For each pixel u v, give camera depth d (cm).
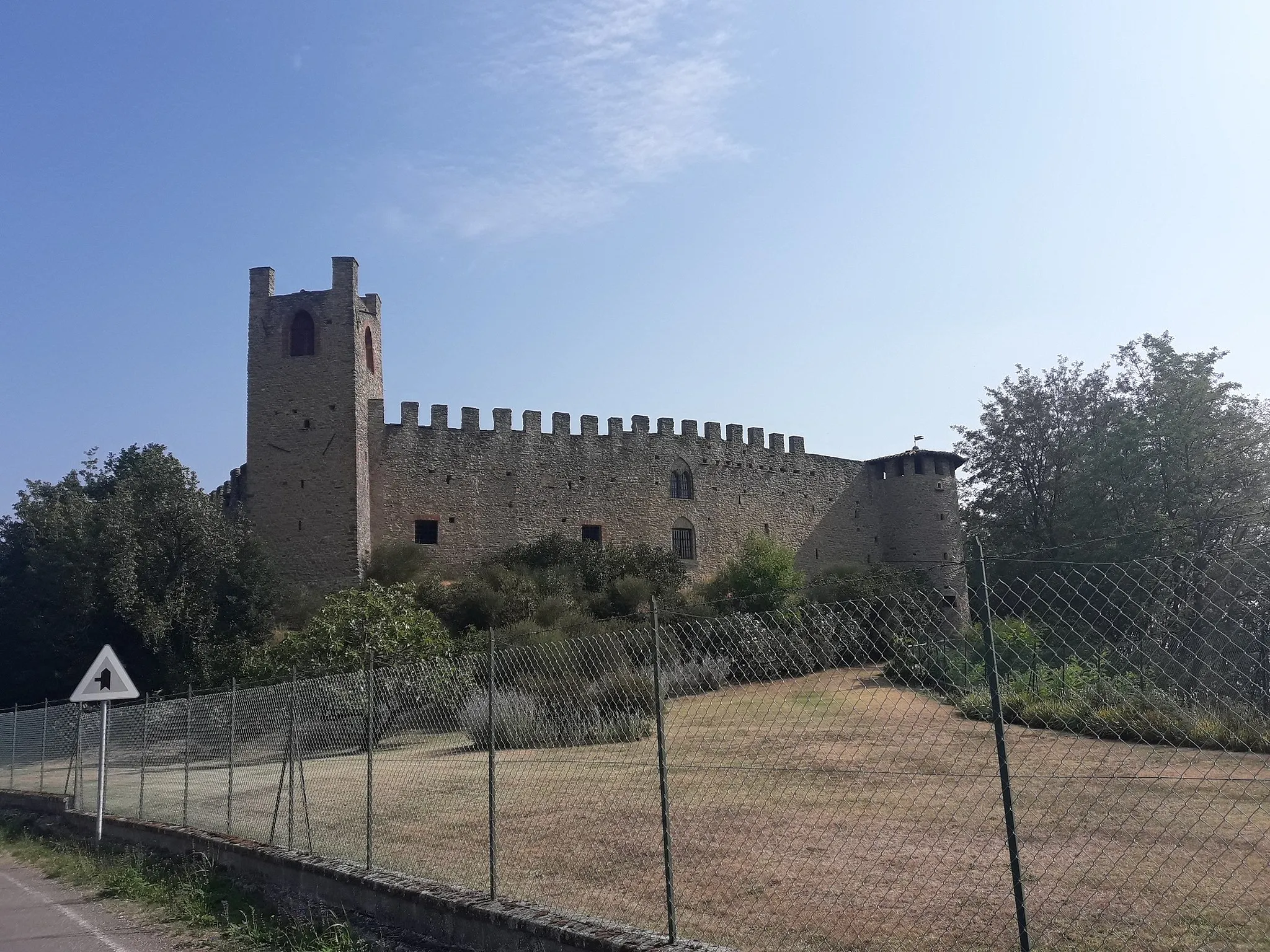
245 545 3966
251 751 1421
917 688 705
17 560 4450
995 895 802
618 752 1442
